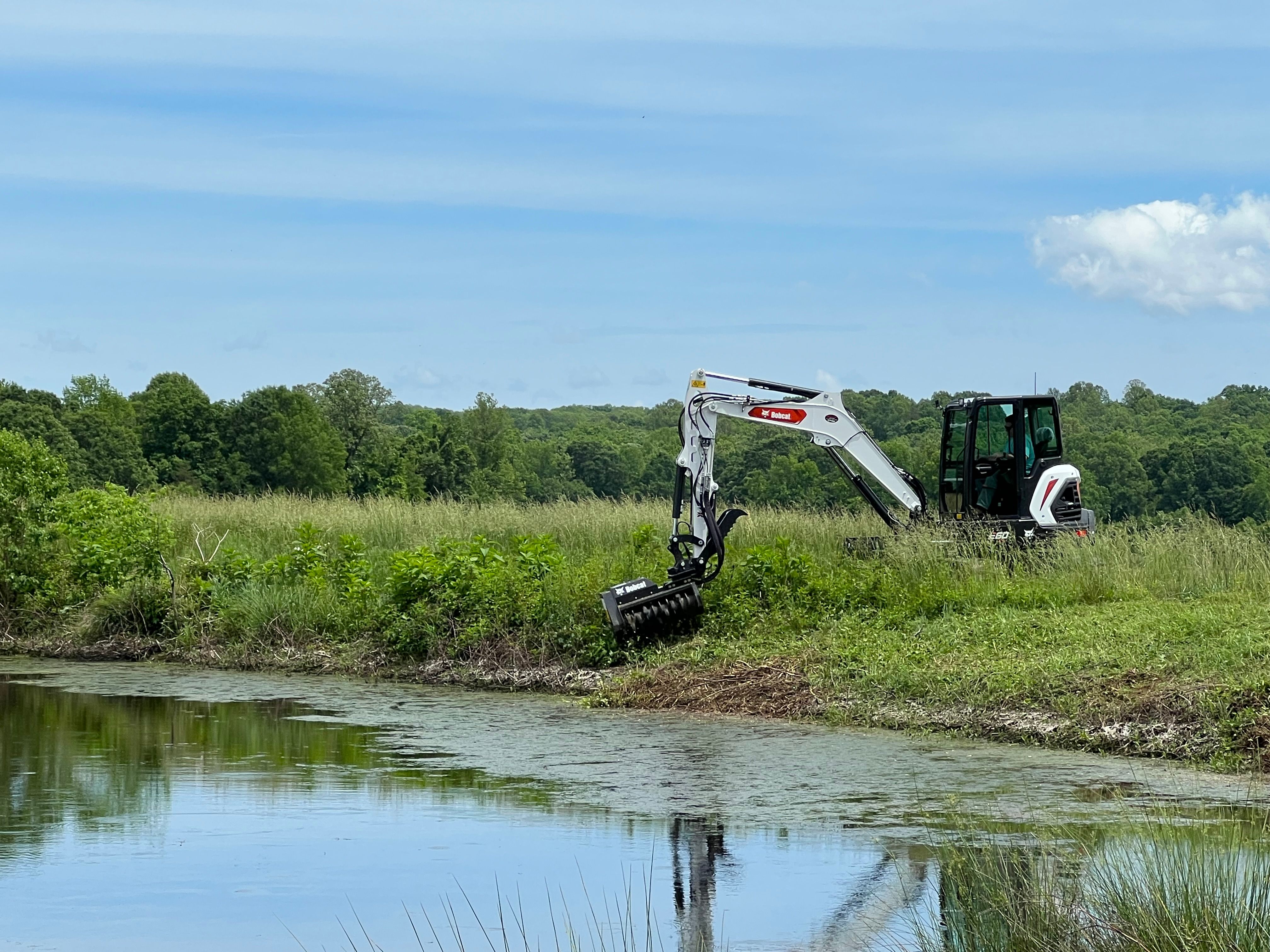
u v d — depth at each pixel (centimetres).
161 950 672
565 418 14138
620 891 761
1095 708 1164
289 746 1198
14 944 680
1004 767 1066
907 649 1393
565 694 1515
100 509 2005
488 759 1133
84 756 1152
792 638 1522
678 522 1694
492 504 2650
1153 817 881
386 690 1558
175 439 7406
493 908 734
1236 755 1046
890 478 1883
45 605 2003
